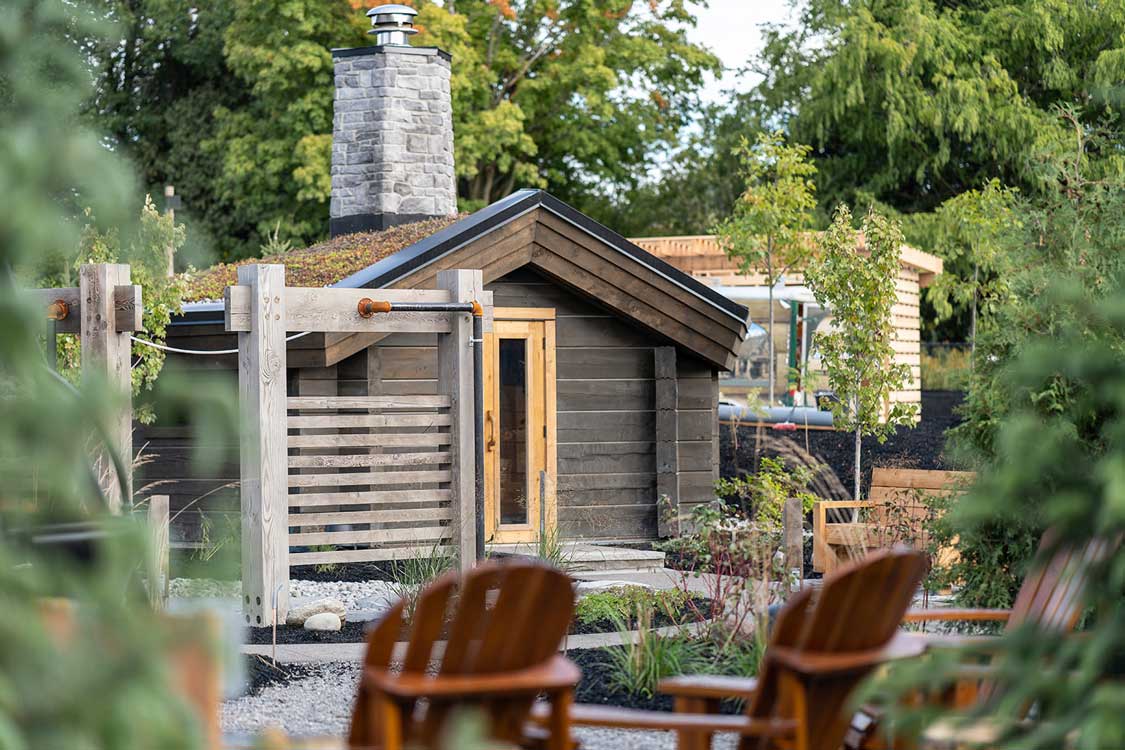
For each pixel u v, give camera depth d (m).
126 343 9.57
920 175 32.91
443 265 13.09
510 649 3.78
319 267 14.96
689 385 14.83
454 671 3.77
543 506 11.84
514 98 33.56
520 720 3.83
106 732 1.31
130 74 34.28
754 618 7.40
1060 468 2.75
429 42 30.58
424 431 13.34
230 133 32.94
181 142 33.66
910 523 10.22
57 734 1.29
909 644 4.36
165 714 1.36
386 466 13.09
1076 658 2.65
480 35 33.44
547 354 14.25
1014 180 33.41
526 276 14.15
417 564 10.34
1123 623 2.48
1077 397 6.11
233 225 33.81
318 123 31.05
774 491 12.98
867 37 31.94
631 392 14.61
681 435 14.77
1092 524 2.73
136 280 11.61
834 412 14.77
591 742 6.19
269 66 31.84
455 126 31.20
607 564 12.52
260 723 6.64
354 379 13.16
